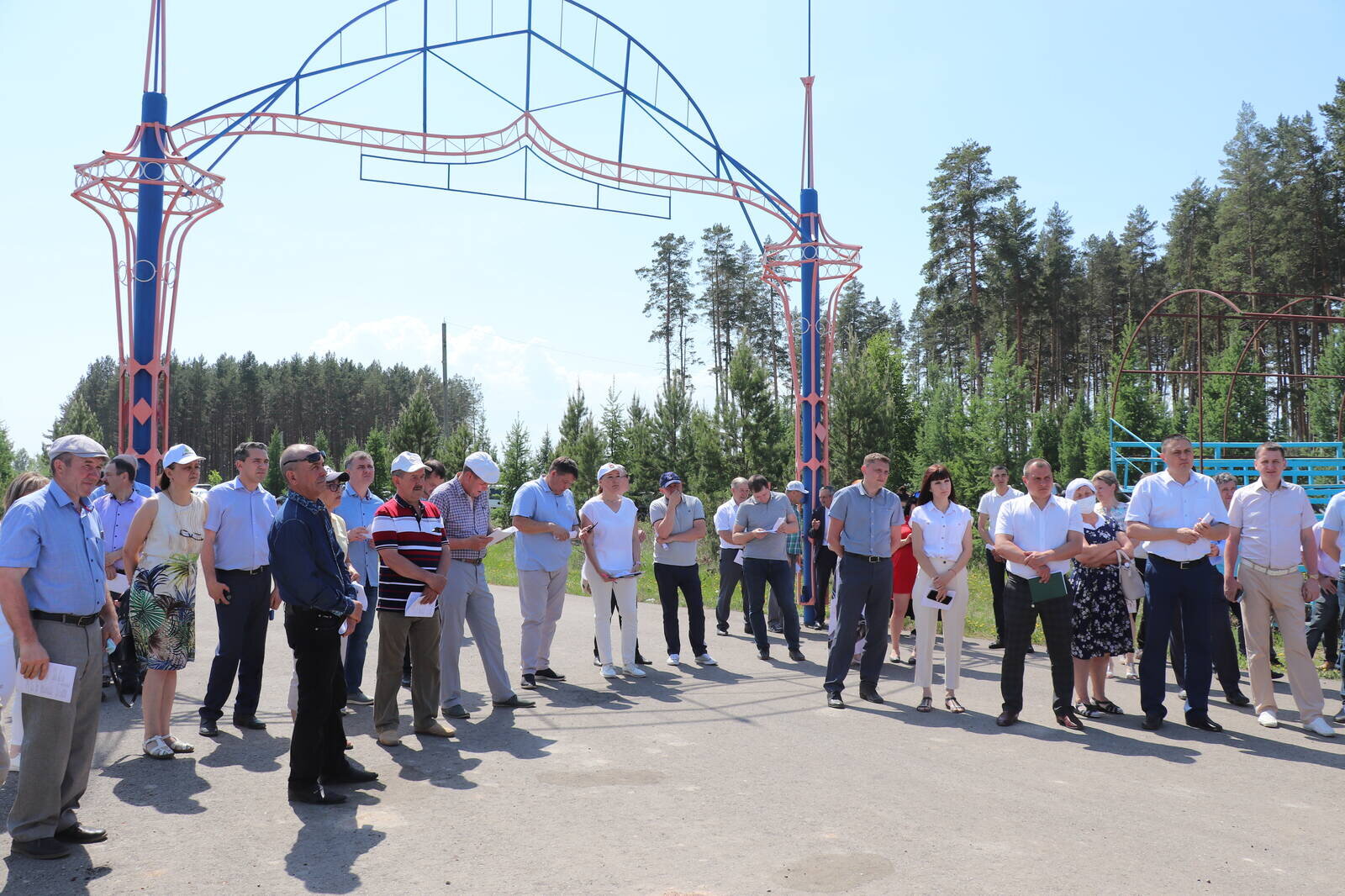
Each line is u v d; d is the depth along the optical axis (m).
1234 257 48.41
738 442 29.22
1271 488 6.98
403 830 4.56
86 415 46.53
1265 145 52.22
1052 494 7.07
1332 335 37.97
